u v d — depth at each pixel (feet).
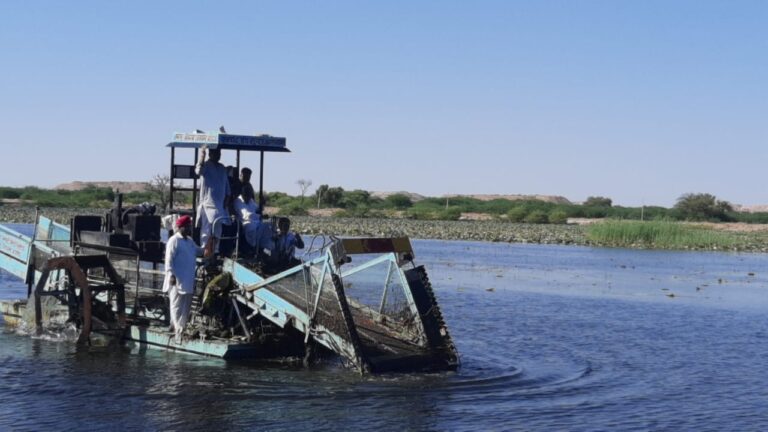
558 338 68.90
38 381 48.03
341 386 48.80
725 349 66.18
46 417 41.68
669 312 87.45
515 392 49.57
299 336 55.36
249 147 58.44
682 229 221.46
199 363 52.95
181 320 55.31
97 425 40.63
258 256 58.54
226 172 58.90
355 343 50.96
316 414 43.47
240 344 53.78
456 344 64.49
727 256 187.42
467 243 201.36
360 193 391.45
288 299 53.62
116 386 47.34
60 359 53.36
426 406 45.73
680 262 161.89
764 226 333.01
